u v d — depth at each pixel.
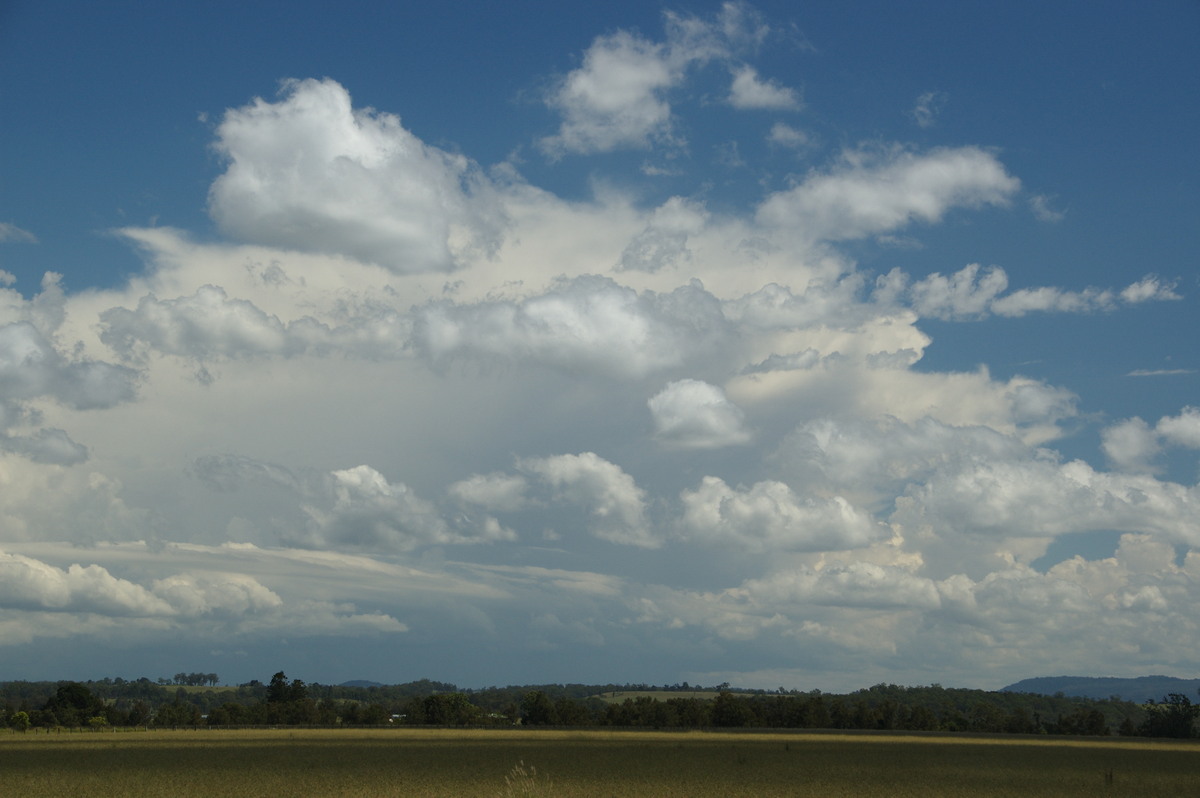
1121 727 189.00
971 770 77.50
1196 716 180.00
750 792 56.16
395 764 75.00
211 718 195.12
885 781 65.88
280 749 97.25
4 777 64.06
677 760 82.00
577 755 88.00
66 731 161.38
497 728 176.62
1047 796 58.28
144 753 90.38
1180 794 60.56
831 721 193.75
